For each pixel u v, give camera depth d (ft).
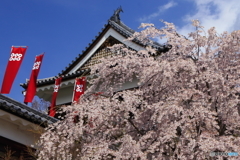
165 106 22.44
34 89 45.27
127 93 25.30
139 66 28.35
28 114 26.66
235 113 23.48
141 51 29.25
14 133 28.55
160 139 21.49
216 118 22.00
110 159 23.99
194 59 27.50
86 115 25.29
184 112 22.57
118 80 30.78
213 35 26.37
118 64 29.35
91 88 31.22
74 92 44.04
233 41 25.96
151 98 27.09
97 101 25.66
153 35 30.12
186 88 25.94
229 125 24.12
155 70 25.32
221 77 23.34
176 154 22.41
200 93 23.65
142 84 28.19
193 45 26.96
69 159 24.12
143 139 22.88
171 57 28.32
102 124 25.85
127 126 26.04
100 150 22.30
